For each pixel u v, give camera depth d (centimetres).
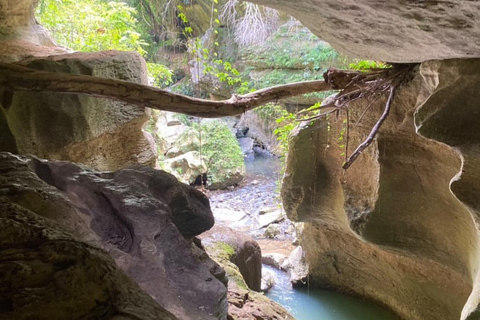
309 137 579
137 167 302
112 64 534
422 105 396
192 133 1205
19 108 462
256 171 1216
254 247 593
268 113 1174
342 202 572
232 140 1205
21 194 215
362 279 673
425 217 489
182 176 1119
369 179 527
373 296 665
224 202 1055
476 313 339
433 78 410
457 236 463
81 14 880
